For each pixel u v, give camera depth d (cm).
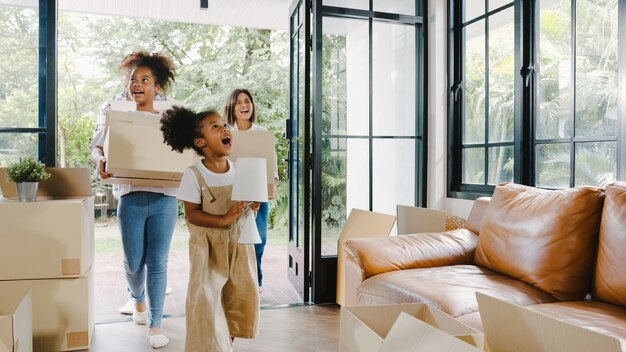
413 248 245
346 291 249
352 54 341
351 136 342
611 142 233
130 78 272
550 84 270
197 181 194
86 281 239
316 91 329
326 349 243
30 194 237
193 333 184
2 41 273
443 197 352
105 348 246
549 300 192
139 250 260
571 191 203
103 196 803
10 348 183
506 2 298
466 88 338
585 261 194
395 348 61
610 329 144
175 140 210
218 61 873
